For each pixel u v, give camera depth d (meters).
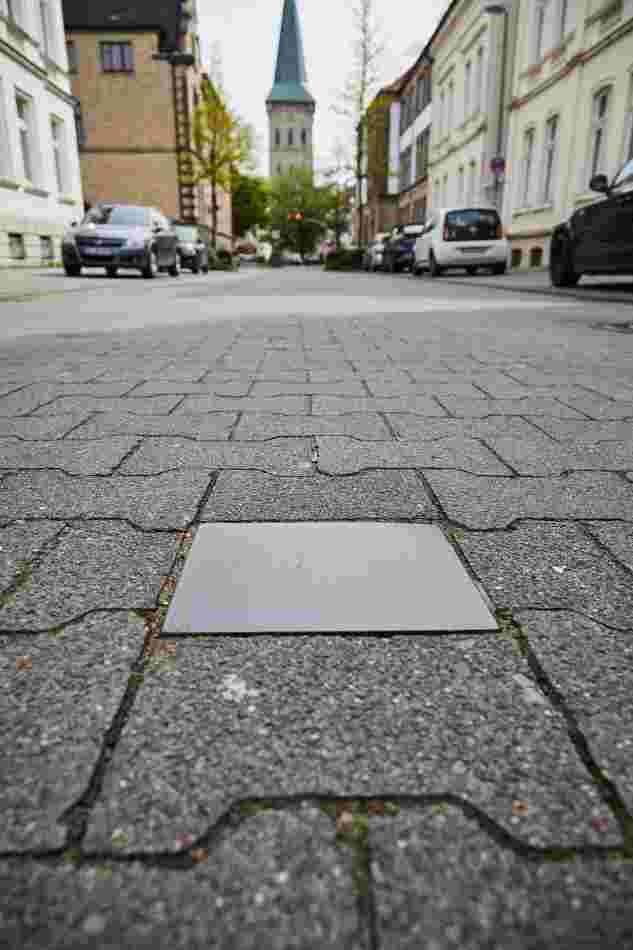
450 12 28.27
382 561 1.44
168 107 36.53
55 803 0.80
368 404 2.99
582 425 2.65
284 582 1.34
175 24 37.22
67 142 22.31
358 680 1.04
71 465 2.09
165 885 0.70
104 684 1.02
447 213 17.89
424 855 0.73
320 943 0.64
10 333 5.42
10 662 1.08
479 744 0.90
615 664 1.09
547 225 19.00
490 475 2.03
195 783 0.83
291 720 0.94
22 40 18.53
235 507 1.74
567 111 17.41
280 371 3.79
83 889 0.69
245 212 74.12
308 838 0.75
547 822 0.78
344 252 35.62
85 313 7.28
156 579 1.35
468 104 27.06
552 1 18.31
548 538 1.58
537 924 0.66
